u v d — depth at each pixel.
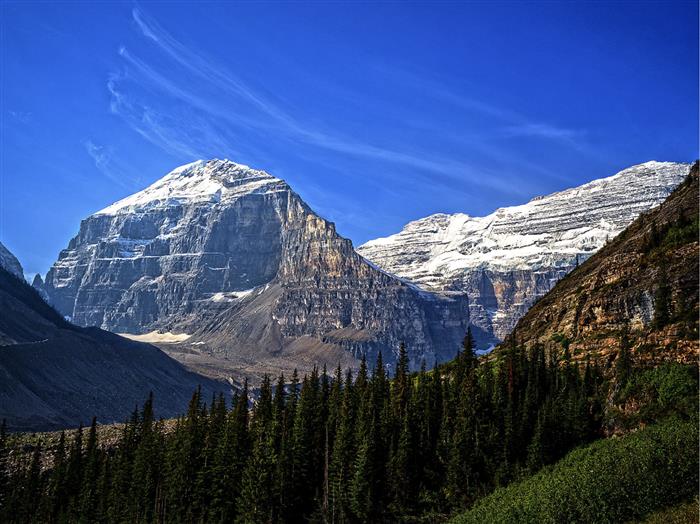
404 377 158.75
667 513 90.62
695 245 142.50
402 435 134.50
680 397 118.31
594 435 125.56
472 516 109.69
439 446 135.00
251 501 137.62
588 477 99.31
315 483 143.62
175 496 149.88
